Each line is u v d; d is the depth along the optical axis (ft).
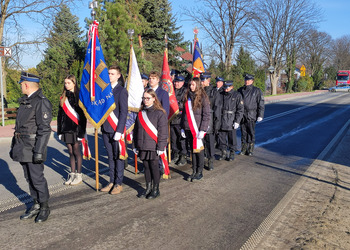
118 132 16.66
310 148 30.07
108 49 62.18
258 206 15.72
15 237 12.34
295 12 135.03
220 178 20.40
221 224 13.66
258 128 42.93
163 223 13.69
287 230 13.21
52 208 15.17
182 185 18.90
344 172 22.18
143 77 24.22
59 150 29.07
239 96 24.81
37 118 13.34
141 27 78.84
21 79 13.58
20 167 23.27
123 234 12.66
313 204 16.14
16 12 58.95
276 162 24.75
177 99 24.06
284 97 116.37
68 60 67.05
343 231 13.21
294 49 171.01
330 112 64.54
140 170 22.16
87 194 17.24
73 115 18.31
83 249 11.51
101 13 67.05
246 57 138.10
